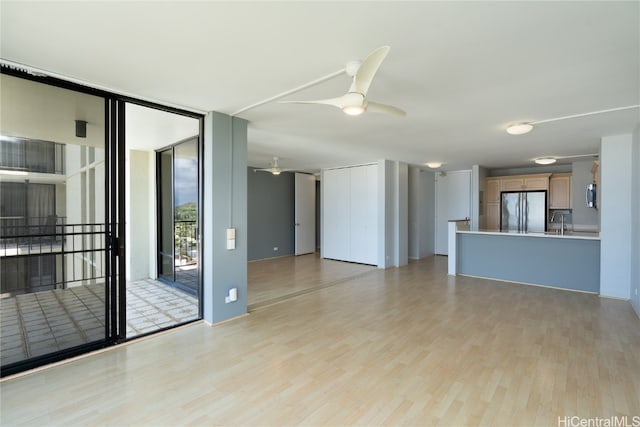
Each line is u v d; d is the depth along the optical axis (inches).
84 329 110.3
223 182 137.6
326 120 145.6
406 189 282.0
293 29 72.3
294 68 92.7
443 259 311.7
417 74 95.9
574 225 267.9
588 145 198.5
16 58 86.5
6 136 96.3
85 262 110.7
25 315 101.2
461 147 207.0
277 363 102.0
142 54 84.4
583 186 263.7
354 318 144.3
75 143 107.7
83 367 99.5
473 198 296.5
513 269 216.5
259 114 136.7
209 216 135.3
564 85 103.7
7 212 97.2
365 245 286.8
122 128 116.6
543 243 205.3
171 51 82.7
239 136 143.1
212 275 134.9
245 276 147.6
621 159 171.2
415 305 163.6
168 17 67.6
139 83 103.9
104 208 113.9
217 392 86.2
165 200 206.5
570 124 149.6
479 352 109.7
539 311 153.7
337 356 107.0
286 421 74.8
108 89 108.8
